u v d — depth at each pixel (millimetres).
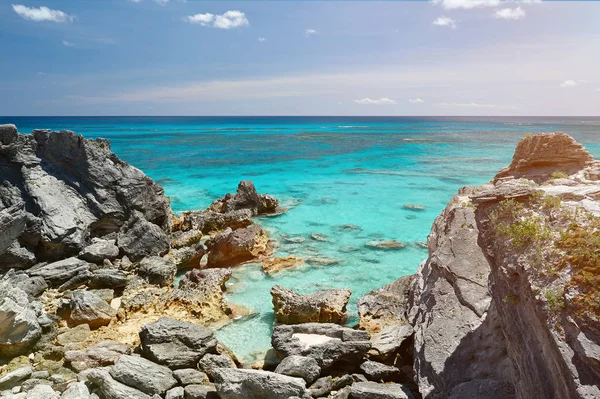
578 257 8562
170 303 20078
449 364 13203
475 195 12273
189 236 29141
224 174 58844
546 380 8320
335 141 115500
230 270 22922
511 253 10266
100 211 27078
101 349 15820
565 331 7801
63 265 22625
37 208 24812
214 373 14078
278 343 16078
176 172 60156
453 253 16828
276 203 39094
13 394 12930
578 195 11492
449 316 14805
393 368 15055
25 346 16234
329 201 42969
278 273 24703
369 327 18094
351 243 30109
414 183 52438
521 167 19969
